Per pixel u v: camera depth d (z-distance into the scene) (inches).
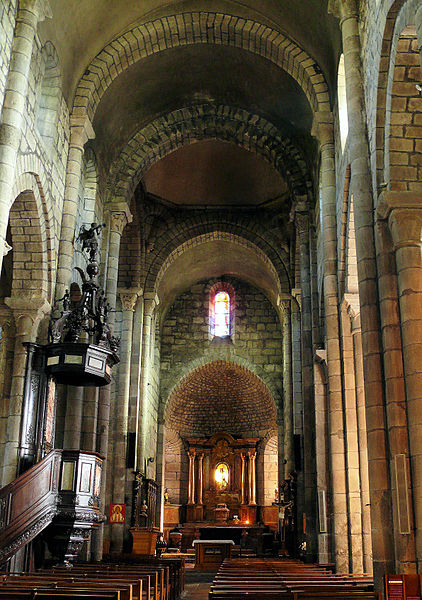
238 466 1562.5
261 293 1505.9
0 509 482.0
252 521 1491.1
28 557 570.3
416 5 366.3
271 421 1545.3
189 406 1587.1
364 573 575.2
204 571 1012.5
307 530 789.9
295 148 901.8
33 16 541.6
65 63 667.4
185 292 1515.7
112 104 811.4
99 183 829.2
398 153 455.5
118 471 1026.1
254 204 1215.6
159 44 768.3
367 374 449.7
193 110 920.3
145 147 913.5
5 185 486.0
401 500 398.9
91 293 619.5
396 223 442.9
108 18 701.3
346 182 621.3
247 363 1445.6
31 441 568.7
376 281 468.1
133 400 1101.1
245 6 737.6
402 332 433.7
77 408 700.0
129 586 319.6
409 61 441.4
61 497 533.3
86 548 692.1
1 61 503.5
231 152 1090.1
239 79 869.2
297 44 741.3
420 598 303.3
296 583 383.2
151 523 1211.2
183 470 1581.0
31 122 563.5
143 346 1176.8
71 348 578.6
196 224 1217.4
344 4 553.9
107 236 848.9
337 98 673.0
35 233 603.8
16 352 583.5
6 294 696.4
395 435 417.4
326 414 735.1
